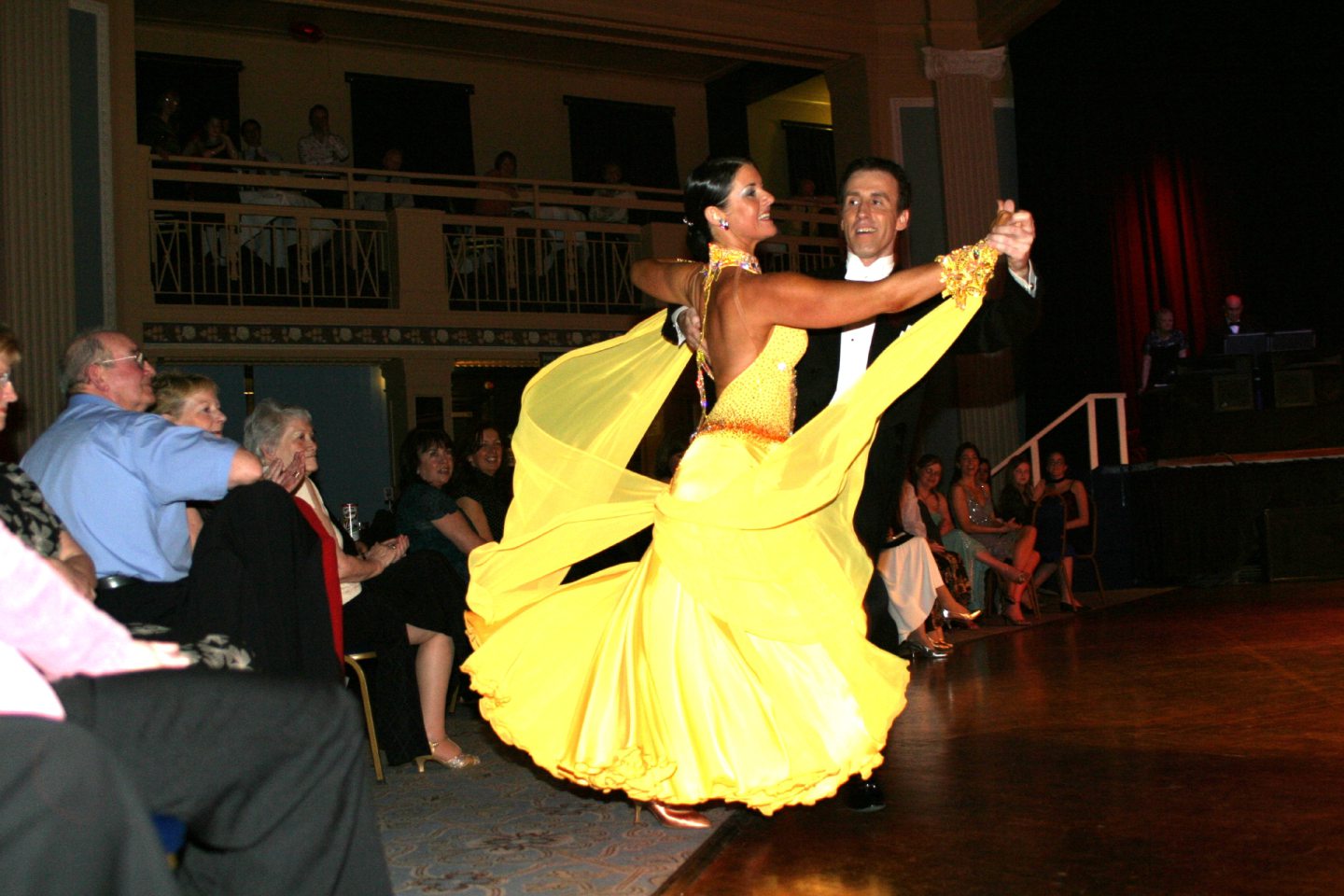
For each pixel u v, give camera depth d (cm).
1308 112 1029
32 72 734
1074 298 1071
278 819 148
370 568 363
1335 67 997
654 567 270
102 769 115
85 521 256
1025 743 362
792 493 256
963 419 1041
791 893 232
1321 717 372
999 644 632
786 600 260
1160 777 307
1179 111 1107
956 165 1055
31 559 129
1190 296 1116
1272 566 850
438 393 993
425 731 381
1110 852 244
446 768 382
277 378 1004
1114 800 286
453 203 1122
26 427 720
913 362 254
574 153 1255
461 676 501
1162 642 581
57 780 111
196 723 143
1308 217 1049
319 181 966
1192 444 888
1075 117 1062
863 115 1060
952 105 1058
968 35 1067
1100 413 1050
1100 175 1083
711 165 275
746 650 260
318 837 150
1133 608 767
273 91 1130
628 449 325
